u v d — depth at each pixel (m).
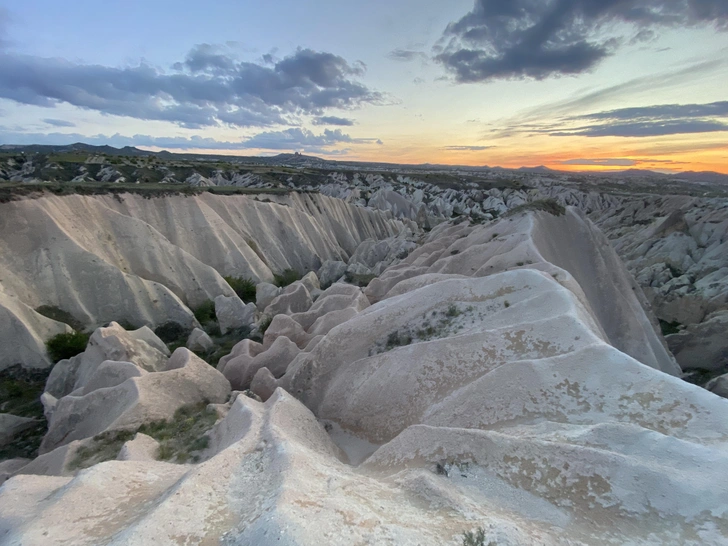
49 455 15.89
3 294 27.28
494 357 15.41
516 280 19.67
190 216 43.53
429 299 20.75
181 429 16.70
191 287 37.31
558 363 13.47
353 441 16.72
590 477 9.50
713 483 8.50
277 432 12.12
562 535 8.45
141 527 7.97
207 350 30.22
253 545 7.45
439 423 13.91
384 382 17.14
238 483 10.09
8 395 24.06
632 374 12.40
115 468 10.89
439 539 7.81
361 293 30.11
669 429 10.60
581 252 31.80
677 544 7.84
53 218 32.62
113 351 22.61
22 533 8.35
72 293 30.88
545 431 11.45
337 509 8.30
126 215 39.47
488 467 10.55
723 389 22.22
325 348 20.52
